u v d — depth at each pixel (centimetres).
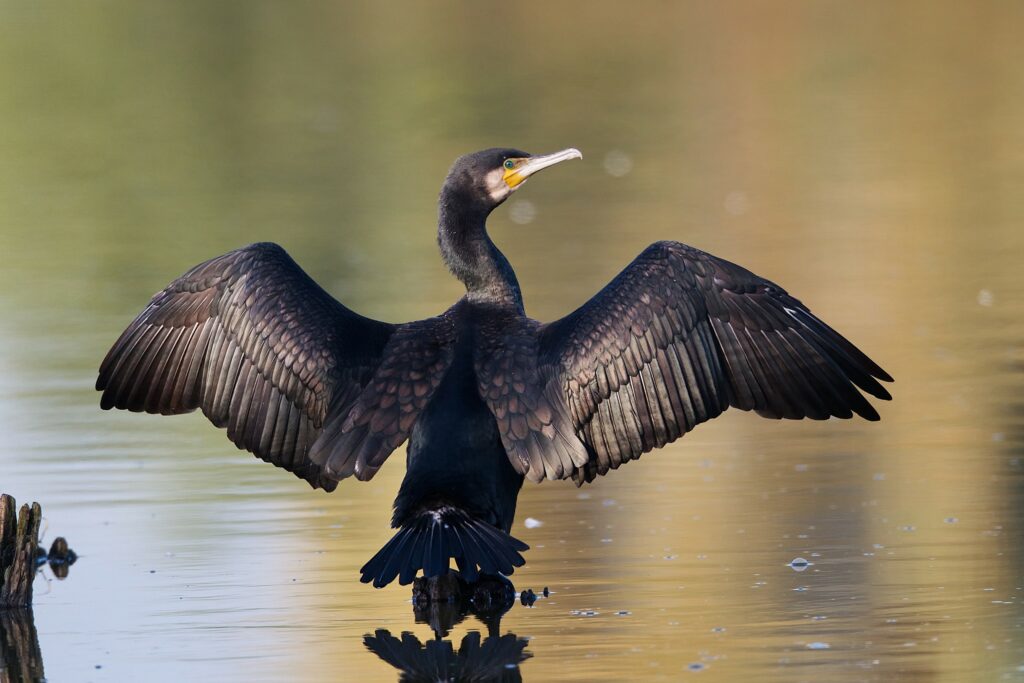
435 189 2675
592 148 3042
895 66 3781
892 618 902
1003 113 3234
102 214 2573
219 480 1309
